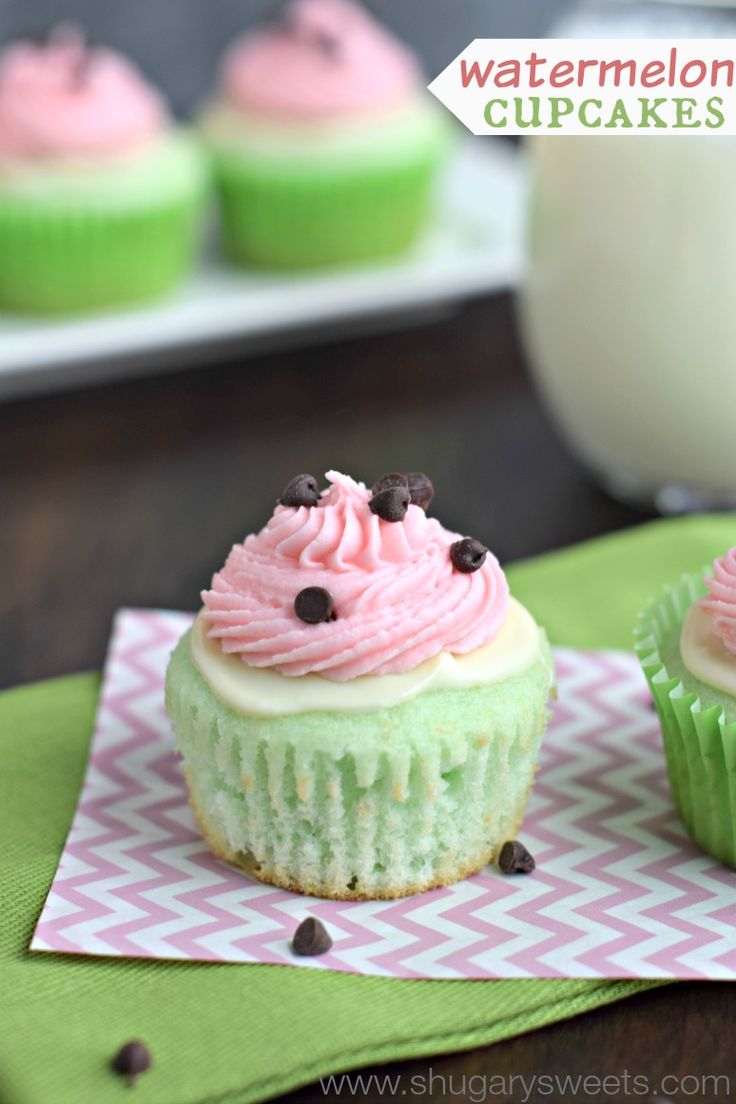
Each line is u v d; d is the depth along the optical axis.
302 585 0.45
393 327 0.71
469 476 0.62
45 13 0.87
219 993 0.42
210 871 0.45
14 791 0.47
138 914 0.44
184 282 0.70
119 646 0.52
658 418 0.57
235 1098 0.40
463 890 0.45
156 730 0.49
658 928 0.43
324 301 0.66
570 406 0.58
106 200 0.65
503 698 0.45
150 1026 0.41
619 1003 0.42
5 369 0.63
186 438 0.63
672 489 0.59
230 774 0.45
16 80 0.67
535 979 0.42
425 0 0.93
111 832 0.46
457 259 0.69
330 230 0.70
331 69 0.70
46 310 0.68
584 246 0.55
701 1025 0.42
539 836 0.46
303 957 0.43
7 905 0.44
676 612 0.48
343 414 0.65
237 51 0.74
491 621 0.45
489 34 0.94
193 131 0.74
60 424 0.64
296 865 0.45
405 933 0.43
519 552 0.58
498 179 0.76
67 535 0.58
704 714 0.44
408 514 0.45
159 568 0.57
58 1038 0.41
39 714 0.50
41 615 0.55
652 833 0.46
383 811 0.44
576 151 0.55
